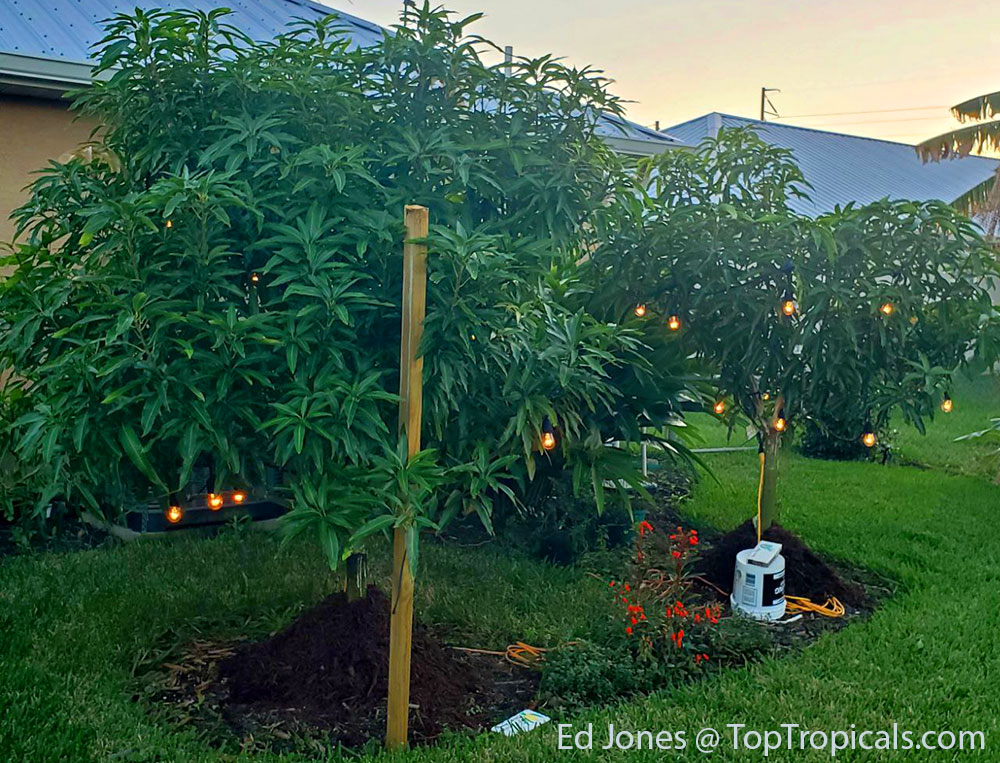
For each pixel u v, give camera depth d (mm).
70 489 2918
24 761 2852
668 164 5375
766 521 5012
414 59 3457
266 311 3111
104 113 3559
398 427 3076
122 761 2891
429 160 3322
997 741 3150
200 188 2760
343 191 3178
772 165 5312
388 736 3021
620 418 5086
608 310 5152
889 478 7812
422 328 2904
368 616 3594
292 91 3223
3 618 4012
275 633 3934
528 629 4051
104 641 3809
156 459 3000
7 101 5961
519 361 3320
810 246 4578
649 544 4602
